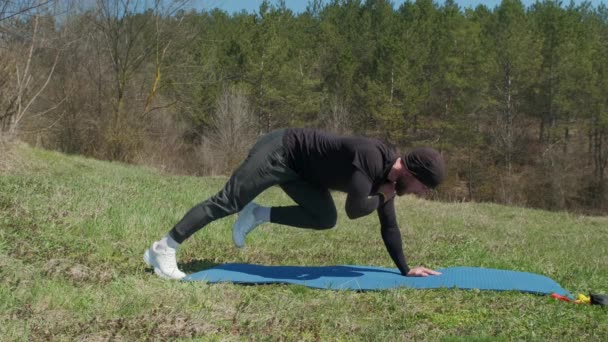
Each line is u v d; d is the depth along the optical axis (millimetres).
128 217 7559
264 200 13789
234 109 33531
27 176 11008
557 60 41531
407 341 3734
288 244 7625
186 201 10352
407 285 5074
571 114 41625
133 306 4129
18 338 3395
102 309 4066
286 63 43875
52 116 25344
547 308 4613
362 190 4727
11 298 4066
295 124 44344
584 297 5004
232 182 5035
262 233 8062
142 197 9820
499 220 14078
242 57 42500
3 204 7445
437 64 45500
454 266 6418
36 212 7234
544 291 5043
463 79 42406
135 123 27500
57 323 3709
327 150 4879
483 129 43938
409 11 54219
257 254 6723
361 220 11344
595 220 15375
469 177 41156
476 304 4660
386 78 43938
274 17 45781
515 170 41594
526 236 10945
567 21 43719
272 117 43969
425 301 4730
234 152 32344
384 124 43438
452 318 4285
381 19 53719
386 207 5270
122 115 26891
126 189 10719
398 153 4945
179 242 5051
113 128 26297
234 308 4277
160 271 5039
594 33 46656
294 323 3967
